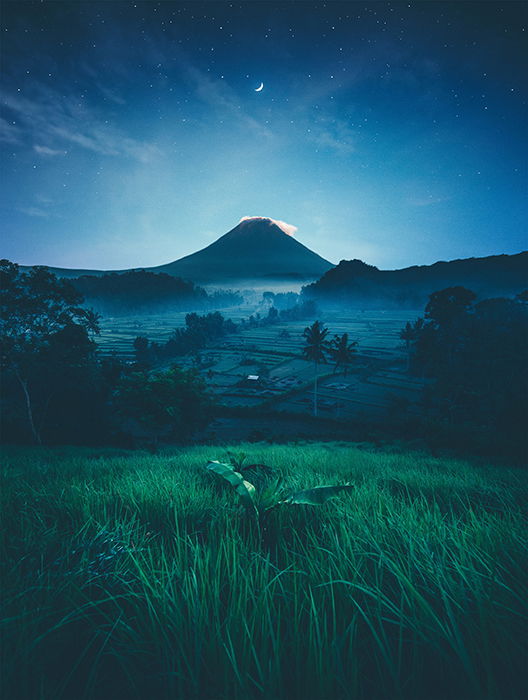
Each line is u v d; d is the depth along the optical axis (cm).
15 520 261
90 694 100
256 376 7338
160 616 125
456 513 311
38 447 1794
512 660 98
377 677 104
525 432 2050
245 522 263
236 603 126
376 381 6969
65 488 367
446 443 2008
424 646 109
